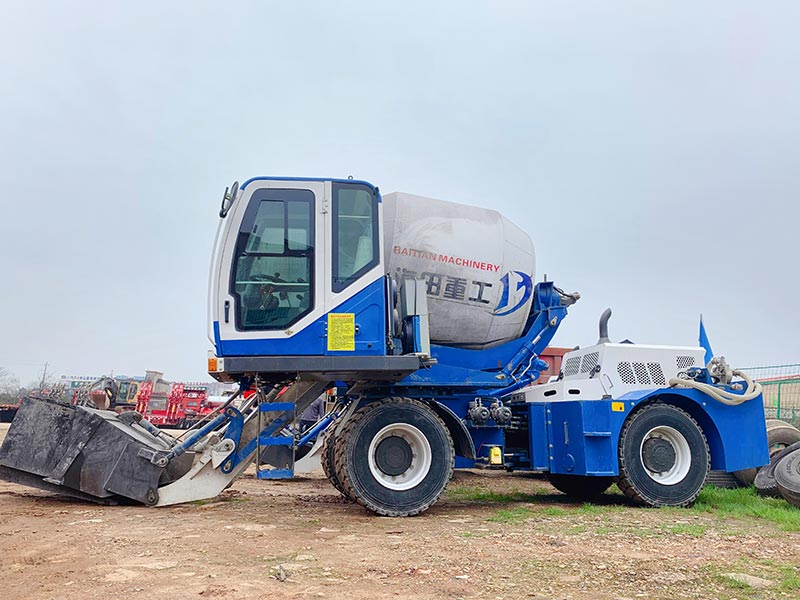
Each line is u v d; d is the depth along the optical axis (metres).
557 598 4.06
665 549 5.52
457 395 8.42
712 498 8.72
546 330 9.12
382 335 7.13
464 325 8.47
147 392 35.62
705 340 9.72
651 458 8.22
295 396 7.54
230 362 6.81
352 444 7.14
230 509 7.54
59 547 5.29
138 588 4.12
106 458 7.57
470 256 8.40
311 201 7.24
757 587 4.38
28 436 7.60
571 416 8.14
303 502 8.34
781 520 7.04
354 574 4.55
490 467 8.38
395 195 8.34
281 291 7.02
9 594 3.99
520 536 6.02
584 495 9.19
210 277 7.02
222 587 4.15
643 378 8.75
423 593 4.12
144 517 6.84
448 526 6.57
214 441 7.65
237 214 7.10
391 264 8.10
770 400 16.91
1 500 8.00
